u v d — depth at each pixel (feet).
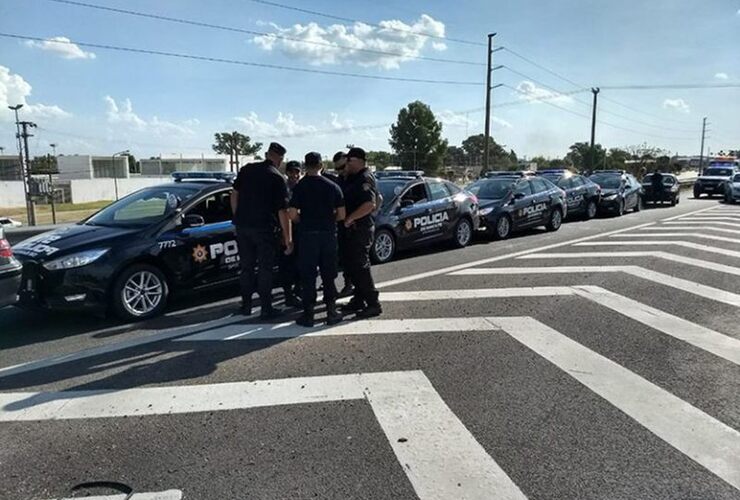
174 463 10.11
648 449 10.50
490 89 114.93
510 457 10.25
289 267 20.85
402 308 20.76
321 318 19.62
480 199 42.80
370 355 15.60
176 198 21.83
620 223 53.16
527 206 43.70
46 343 17.24
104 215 22.31
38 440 10.97
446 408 12.24
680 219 55.62
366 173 19.31
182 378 14.06
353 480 9.53
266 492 9.21
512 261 31.07
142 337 17.66
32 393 13.23
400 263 31.35
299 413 12.04
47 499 9.09
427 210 34.24
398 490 9.25
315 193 18.08
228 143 278.87
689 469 9.83
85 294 18.66
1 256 17.44
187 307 21.72
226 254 22.43
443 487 9.32
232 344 16.76
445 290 23.72
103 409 12.32
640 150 235.20
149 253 19.93
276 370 14.53
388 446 10.63
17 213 153.89
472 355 15.55
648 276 26.04
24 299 18.67
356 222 19.15
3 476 9.74
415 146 282.15
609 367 14.61
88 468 9.97
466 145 357.61
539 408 12.23
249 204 19.06
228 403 12.55
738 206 74.84
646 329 17.89
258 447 10.64
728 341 16.67
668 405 12.35
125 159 280.10
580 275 26.45
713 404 12.40
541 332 17.60
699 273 26.73
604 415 11.89
